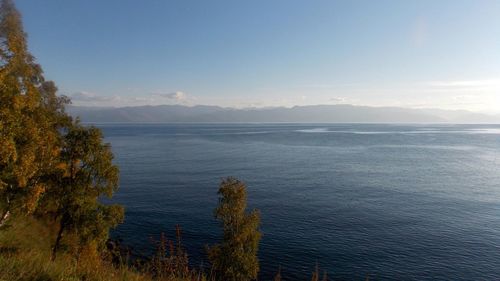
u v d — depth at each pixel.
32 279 11.12
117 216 32.81
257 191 88.69
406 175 116.19
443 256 51.09
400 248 53.59
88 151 30.98
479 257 50.91
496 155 179.62
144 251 50.56
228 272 35.47
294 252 51.59
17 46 25.72
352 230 60.75
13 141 21.98
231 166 132.12
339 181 103.81
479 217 69.06
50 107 44.09
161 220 64.56
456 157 170.50
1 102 21.56
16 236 29.80
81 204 30.08
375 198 83.00
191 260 48.25
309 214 69.25
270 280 43.91
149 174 112.25
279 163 142.50
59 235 30.80
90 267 13.45
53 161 28.66
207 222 63.81
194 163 140.12
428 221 66.06
